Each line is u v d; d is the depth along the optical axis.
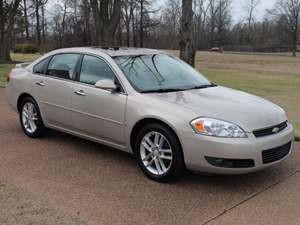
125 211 4.57
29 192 4.95
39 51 55.50
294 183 5.46
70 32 65.56
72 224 4.15
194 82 6.36
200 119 5.04
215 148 4.90
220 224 4.33
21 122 7.55
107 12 21.66
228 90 6.29
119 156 6.41
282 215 4.57
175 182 5.38
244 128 5.00
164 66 6.47
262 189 5.25
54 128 6.99
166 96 5.61
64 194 4.97
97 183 5.34
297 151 6.80
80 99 6.30
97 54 6.38
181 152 5.16
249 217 4.50
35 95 7.14
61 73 6.78
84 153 6.54
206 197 4.97
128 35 61.12
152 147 5.44
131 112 5.61
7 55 29.33
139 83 5.89
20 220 4.20
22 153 6.51
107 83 5.80
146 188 5.20
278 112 5.61
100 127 6.08
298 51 81.19
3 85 14.31
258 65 36.97
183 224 4.31
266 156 5.09
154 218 4.43
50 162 6.11
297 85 17.55
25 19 54.69
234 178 5.57
